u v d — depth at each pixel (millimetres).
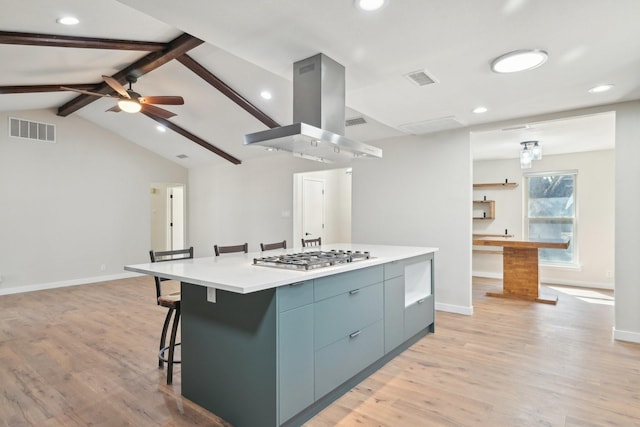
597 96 3117
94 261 6387
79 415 2100
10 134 5477
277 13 1829
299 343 1977
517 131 4520
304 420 2055
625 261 3324
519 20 1889
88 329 3670
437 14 1834
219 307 2094
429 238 4418
